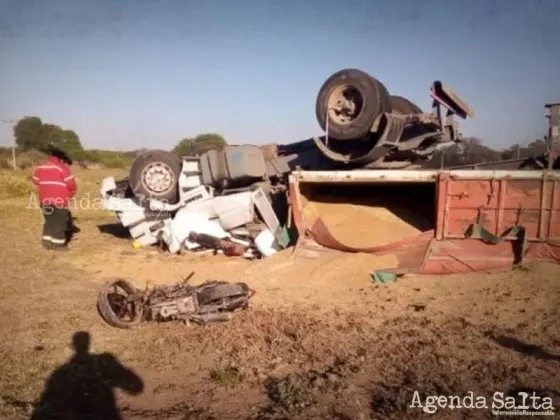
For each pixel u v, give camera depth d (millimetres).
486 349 5781
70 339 6305
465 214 9055
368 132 9242
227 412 4586
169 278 9195
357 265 8883
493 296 7617
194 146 12430
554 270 8430
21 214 18016
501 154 13195
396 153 9969
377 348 5824
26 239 13086
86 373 5402
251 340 6133
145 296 6840
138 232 11883
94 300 7887
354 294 8016
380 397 4758
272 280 8711
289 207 10352
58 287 8688
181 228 10977
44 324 6809
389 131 9156
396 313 7055
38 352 5926
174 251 11078
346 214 10391
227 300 6918
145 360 5703
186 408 4672
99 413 4594
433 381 5020
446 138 9945
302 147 11680
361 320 6762
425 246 9102
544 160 10047
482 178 8961
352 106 9445
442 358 5527
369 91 9109
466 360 5496
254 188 11016
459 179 9031
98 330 6586
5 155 44938
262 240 10352
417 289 8086
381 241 9555
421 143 10164
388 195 11211
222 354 5809
